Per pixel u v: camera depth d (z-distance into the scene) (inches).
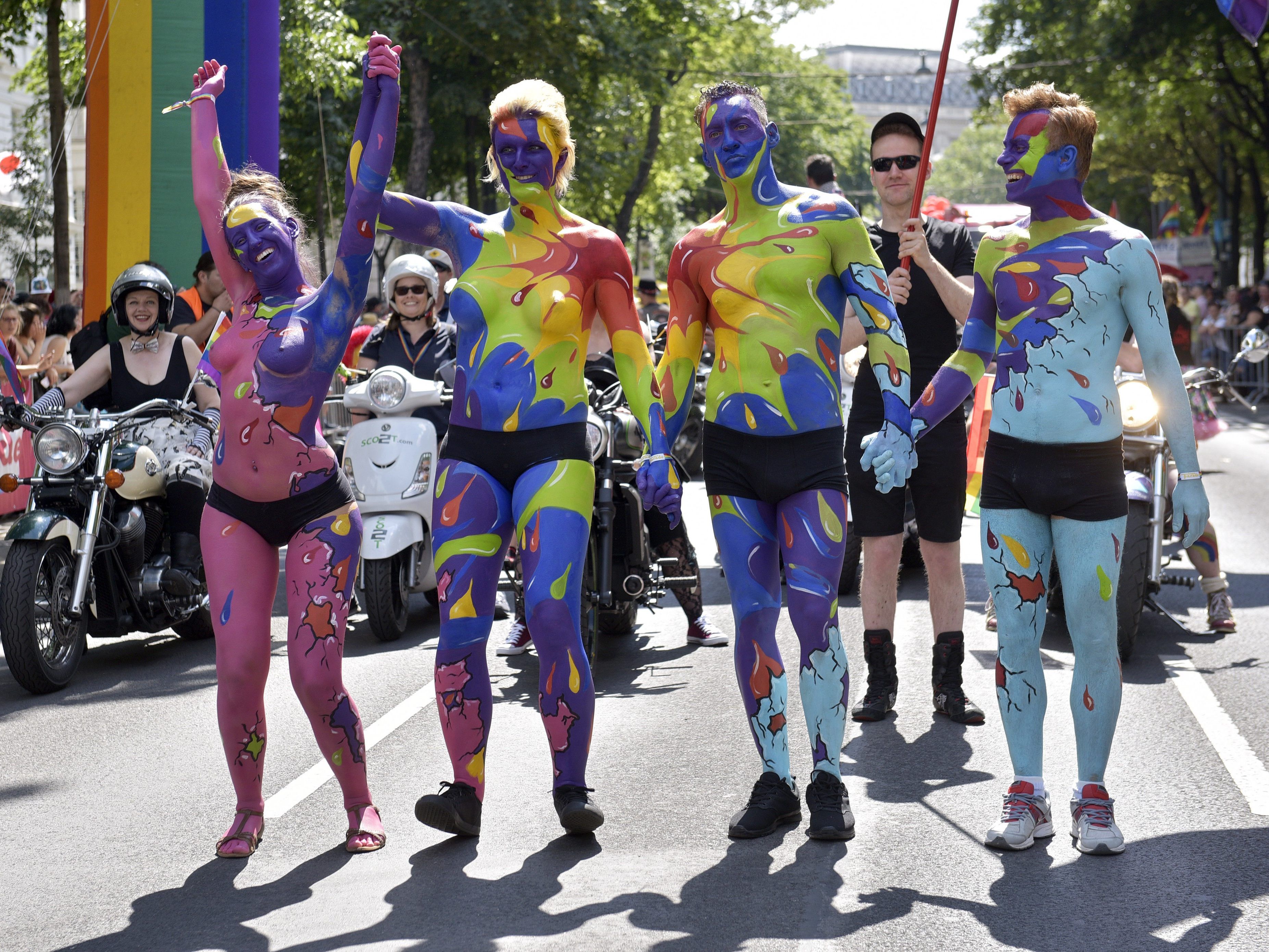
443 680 166.1
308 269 169.8
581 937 137.7
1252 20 272.2
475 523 165.9
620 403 266.5
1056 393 160.9
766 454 166.6
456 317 169.5
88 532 254.7
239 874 158.2
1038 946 133.6
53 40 628.7
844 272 167.0
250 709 164.2
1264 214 1481.3
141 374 280.7
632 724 221.3
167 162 446.6
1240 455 642.2
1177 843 161.2
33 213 633.0
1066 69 1352.1
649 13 1241.4
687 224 2110.0
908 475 168.1
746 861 158.6
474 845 165.9
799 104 2245.3
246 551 163.2
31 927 144.4
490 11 958.4
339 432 331.9
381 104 155.5
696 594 282.4
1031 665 164.1
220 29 436.1
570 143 171.9
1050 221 164.7
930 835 166.1
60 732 223.5
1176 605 310.0
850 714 221.0
